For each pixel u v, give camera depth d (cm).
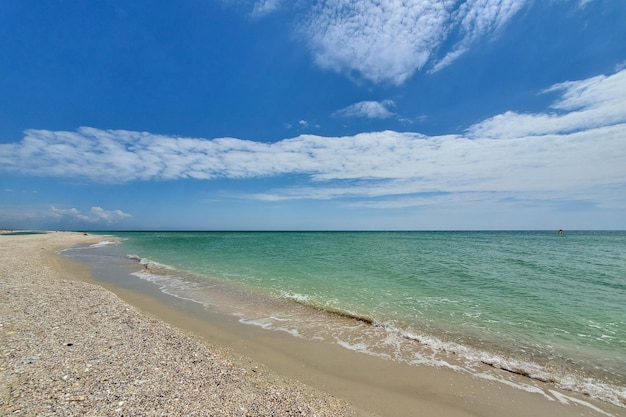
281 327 905
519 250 3503
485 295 1280
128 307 970
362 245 4462
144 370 539
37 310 868
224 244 4700
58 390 444
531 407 533
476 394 568
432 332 870
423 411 511
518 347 775
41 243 3981
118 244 4644
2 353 561
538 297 1252
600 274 1809
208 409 434
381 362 689
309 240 6231
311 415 460
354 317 994
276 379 588
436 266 2116
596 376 641
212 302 1166
